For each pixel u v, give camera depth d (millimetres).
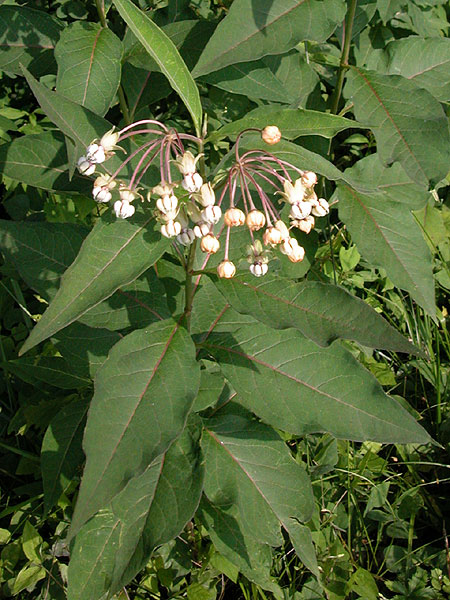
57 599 455
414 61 539
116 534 414
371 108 479
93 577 405
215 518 443
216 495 408
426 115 464
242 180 336
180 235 343
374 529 536
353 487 532
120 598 459
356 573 480
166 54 312
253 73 503
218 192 418
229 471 415
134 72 545
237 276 351
